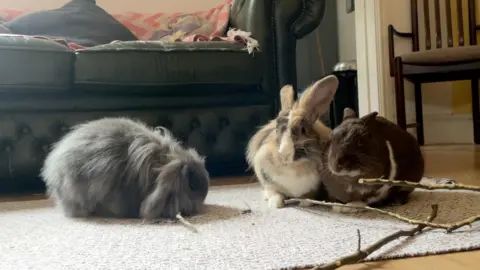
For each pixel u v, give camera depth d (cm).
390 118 279
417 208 115
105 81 179
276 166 122
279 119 120
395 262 77
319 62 341
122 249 90
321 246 86
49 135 183
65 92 181
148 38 260
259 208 125
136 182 118
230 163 206
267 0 202
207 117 198
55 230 109
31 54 170
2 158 180
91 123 130
